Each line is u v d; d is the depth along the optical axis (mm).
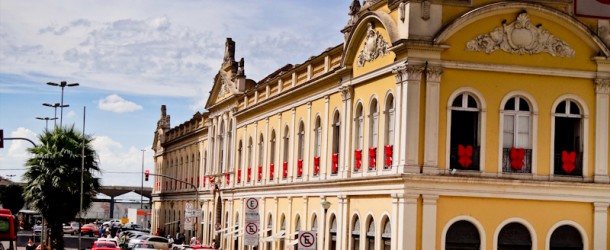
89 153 54906
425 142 31391
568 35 32688
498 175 32031
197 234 68312
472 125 32219
